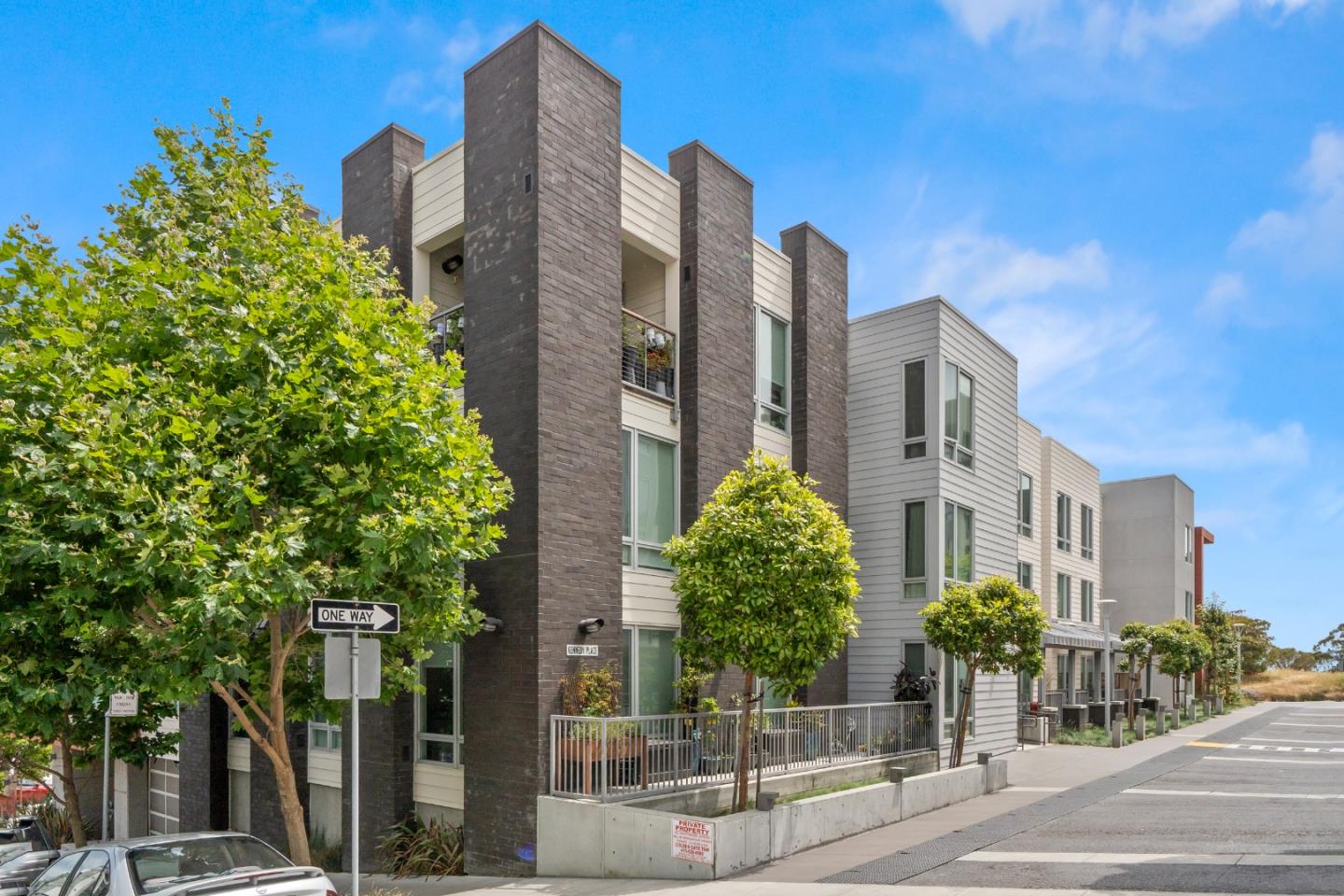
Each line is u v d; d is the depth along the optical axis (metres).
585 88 14.91
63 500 9.38
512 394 13.91
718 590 12.60
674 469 16.38
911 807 15.07
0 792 21.81
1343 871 10.02
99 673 10.53
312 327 10.80
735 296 17.52
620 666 14.31
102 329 10.46
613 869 11.99
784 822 12.29
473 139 15.02
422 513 10.38
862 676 20.56
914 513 20.23
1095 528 40.34
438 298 17.16
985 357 22.56
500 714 13.50
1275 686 63.16
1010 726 23.50
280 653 11.30
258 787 18.70
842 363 20.69
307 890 7.57
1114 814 14.77
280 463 10.55
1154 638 33.75
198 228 11.30
